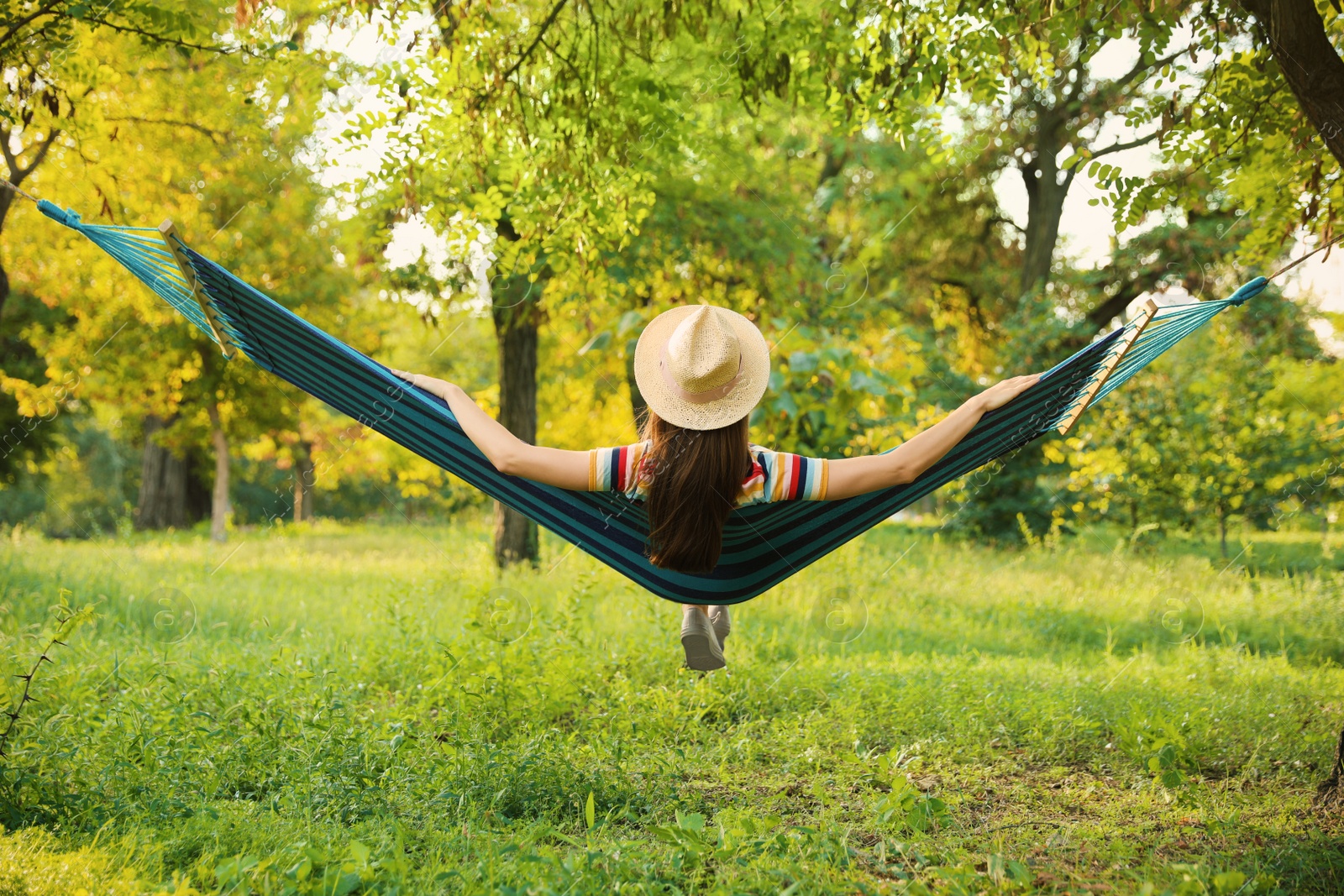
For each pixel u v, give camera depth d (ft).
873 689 16.99
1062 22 15.62
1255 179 18.30
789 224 32.35
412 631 19.97
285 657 18.24
